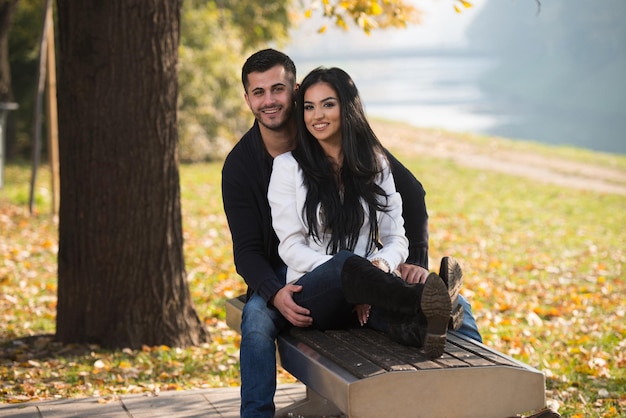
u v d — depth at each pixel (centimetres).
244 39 3181
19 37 2798
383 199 511
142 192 833
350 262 466
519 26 11956
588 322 1088
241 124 3019
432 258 1545
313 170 502
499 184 2719
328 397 428
